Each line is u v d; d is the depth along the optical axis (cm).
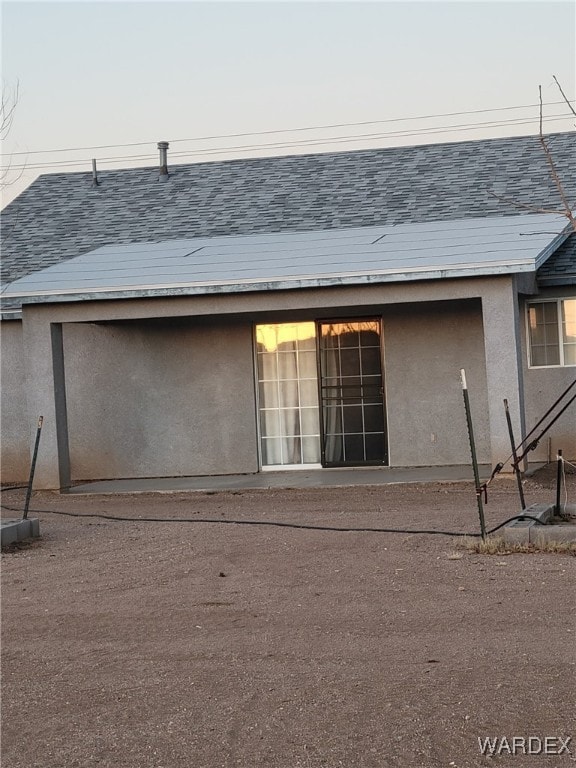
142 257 1783
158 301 1570
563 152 2034
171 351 1791
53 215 2186
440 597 807
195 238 1981
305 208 2030
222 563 978
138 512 1380
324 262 1552
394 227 1841
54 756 539
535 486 1402
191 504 1443
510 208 1870
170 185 2225
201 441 1781
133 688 639
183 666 676
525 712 561
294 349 1755
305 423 1753
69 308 1603
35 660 709
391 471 1664
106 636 758
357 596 825
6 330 1809
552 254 1716
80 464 1817
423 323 1702
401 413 1709
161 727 571
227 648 709
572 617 733
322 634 729
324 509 1314
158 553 1045
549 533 970
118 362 1808
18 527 1145
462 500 1321
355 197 2036
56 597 880
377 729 548
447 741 529
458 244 1581
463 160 2084
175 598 853
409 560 942
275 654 689
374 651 682
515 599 788
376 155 2175
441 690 600
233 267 1593
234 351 1767
